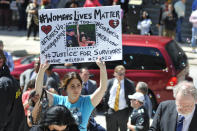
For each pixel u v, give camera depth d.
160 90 10.15
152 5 20.58
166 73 10.08
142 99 6.65
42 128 3.83
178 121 4.41
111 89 8.11
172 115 4.44
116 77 8.06
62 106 3.83
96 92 4.91
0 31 20.88
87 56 5.01
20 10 21.27
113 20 4.97
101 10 4.95
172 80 10.02
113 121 8.17
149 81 10.17
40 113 4.85
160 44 10.34
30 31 18.98
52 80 8.42
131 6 17.28
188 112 4.24
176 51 10.60
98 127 6.08
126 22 17.39
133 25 17.34
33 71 9.29
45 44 4.94
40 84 4.90
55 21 4.92
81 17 4.95
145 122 6.61
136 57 10.30
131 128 6.70
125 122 8.12
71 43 4.97
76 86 4.78
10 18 21.28
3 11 21.12
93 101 4.88
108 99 8.14
